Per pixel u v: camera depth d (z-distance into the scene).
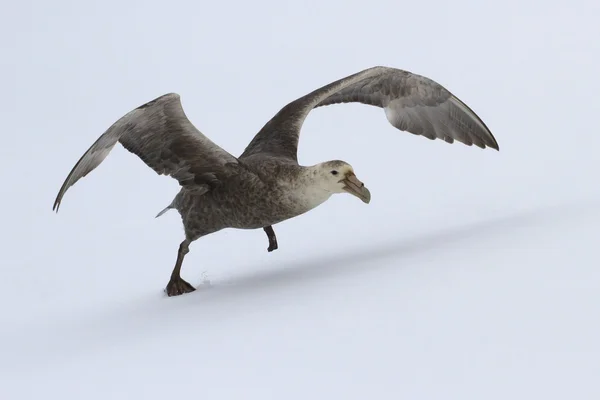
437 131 15.02
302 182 12.23
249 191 12.48
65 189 11.54
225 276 13.66
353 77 14.52
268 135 13.88
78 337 11.45
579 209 12.45
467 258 11.00
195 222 13.10
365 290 10.55
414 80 14.50
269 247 14.22
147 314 12.01
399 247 12.70
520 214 13.10
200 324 10.80
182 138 12.26
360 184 12.05
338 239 14.52
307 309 10.33
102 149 11.92
